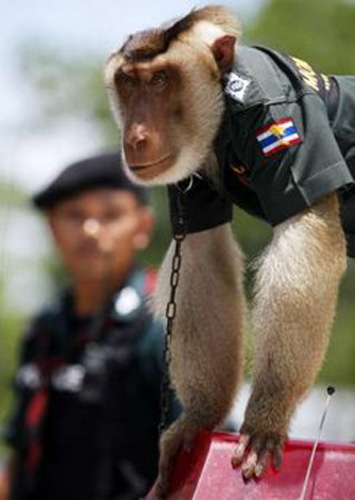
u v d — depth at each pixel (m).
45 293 60.66
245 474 11.34
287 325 11.70
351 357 45.00
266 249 12.25
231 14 12.99
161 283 13.20
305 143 11.72
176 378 13.02
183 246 13.10
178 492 11.82
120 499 15.12
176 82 12.63
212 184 12.79
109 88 13.12
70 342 15.38
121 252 16.08
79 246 16.03
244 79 11.97
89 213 16.23
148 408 15.10
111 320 15.19
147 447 15.16
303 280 11.66
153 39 12.77
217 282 13.17
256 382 11.79
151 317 15.10
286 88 11.97
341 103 12.27
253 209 12.66
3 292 59.28
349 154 12.23
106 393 15.10
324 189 11.66
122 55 12.88
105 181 16.28
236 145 11.98
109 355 15.15
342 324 44.97
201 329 13.08
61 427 15.26
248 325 13.27
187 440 12.22
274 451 11.46
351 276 44.59
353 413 44.69
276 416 11.64
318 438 11.52
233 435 11.81
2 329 55.22
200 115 12.53
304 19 50.34
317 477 11.27
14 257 61.59
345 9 50.22
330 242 11.81
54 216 16.38
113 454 15.14
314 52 49.25
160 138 12.62
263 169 11.77
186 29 12.77
